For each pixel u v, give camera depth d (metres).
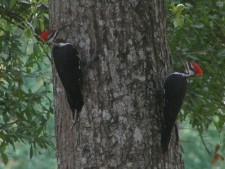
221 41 15.41
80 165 10.33
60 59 10.18
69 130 10.48
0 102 13.98
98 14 10.30
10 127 13.69
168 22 14.51
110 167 10.20
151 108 10.31
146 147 10.25
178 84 10.38
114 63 10.25
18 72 13.84
